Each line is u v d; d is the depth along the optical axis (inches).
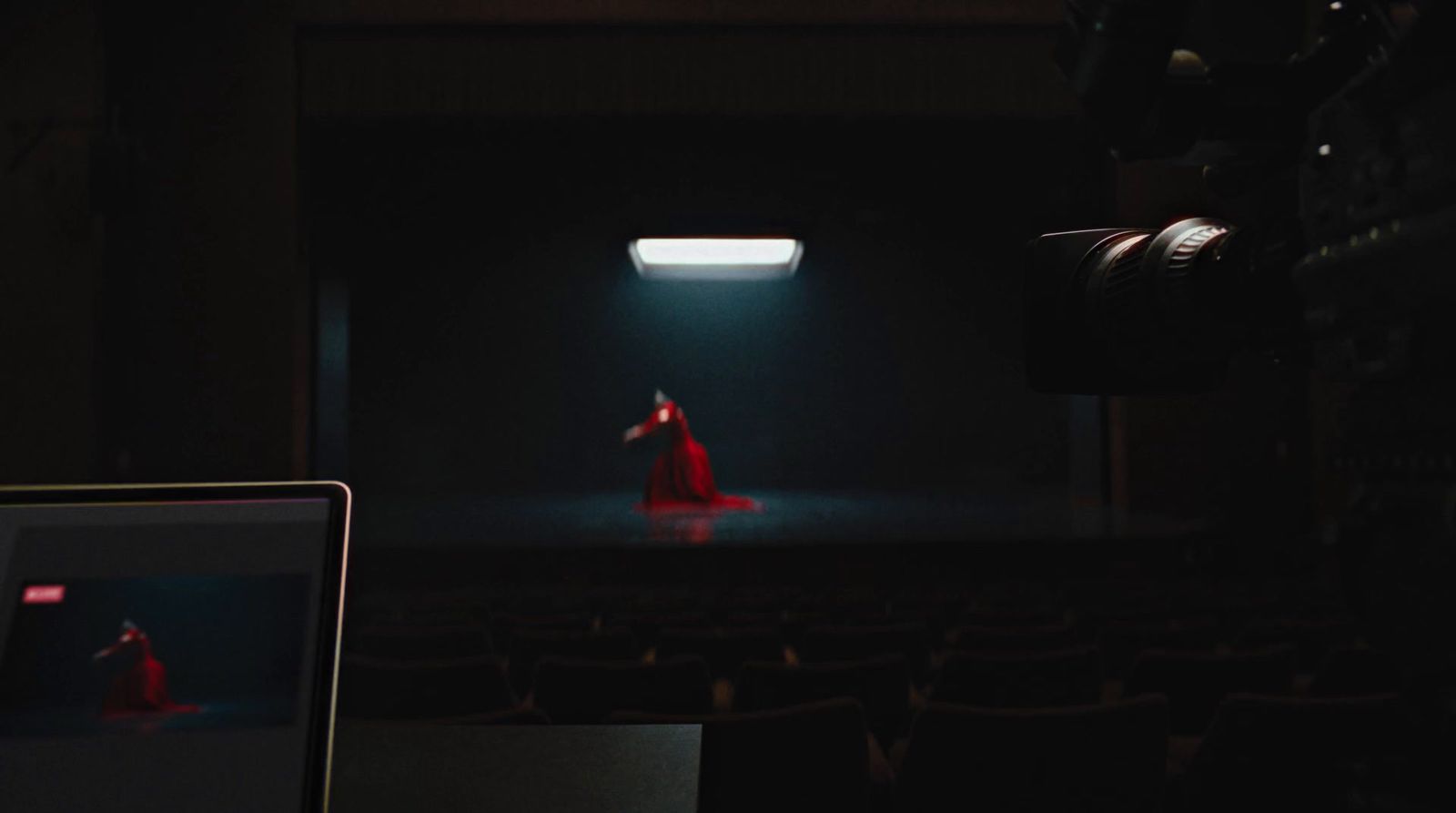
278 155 359.6
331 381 450.9
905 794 74.5
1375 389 18.8
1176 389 34.6
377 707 101.8
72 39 338.0
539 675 103.2
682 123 378.0
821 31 365.7
